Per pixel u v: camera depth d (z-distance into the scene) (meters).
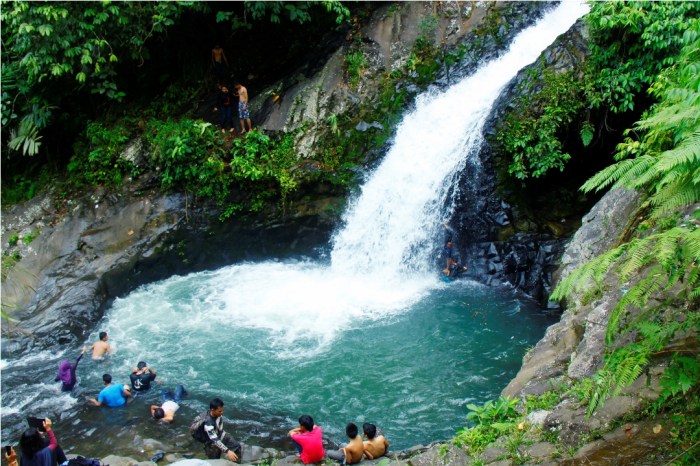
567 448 5.31
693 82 5.59
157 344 10.95
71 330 11.61
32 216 14.16
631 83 11.15
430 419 8.52
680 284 5.99
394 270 13.17
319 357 10.20
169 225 13.53
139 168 14.10
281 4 14.09
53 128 15.61
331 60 14.84
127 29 14.20
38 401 9.52
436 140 13.38
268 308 11.99
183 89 15.82
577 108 11.66
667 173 4.83
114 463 7.33
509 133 12.04
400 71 14.51
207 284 13.27
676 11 10.59
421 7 15.08
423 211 13.07
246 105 13.89
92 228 13.55
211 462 6.98
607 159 12.52
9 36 14.44
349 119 14.16
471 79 14.16
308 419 7.24
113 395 9.20
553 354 7.09
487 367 9.63
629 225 7.93
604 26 11.30
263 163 13.72
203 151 13.66
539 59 12.43
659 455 4.88
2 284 12.64
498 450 5.68
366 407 8.89
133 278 13.20
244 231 14.05
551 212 12.74
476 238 12.75
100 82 15.38
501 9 14.70
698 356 5.23
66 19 13.20
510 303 11.55
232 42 16.05
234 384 9.63
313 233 14.05
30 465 6.65
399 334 10.76
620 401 5.37
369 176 13.82
